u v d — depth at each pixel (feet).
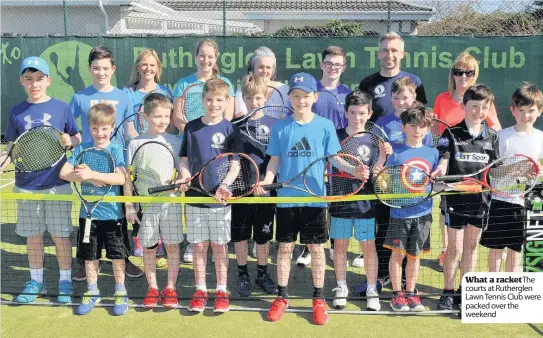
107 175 12.01
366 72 31.48
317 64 31.73
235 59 32.09
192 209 12.39
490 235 12.14
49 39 33.47
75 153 12.64
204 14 62.44
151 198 11.82
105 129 12.36
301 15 62.54
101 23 50.83
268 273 14.84
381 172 11.19
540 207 11.79
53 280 14.17
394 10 51.34
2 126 34.27
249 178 13.24
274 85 15.65
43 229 12.99
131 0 49.75
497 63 31.12
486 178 11.84
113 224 12.48
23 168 12.69
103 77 14.52
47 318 12.03
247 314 12.26
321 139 12.12
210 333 11.33
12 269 14.84
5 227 18.42
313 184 12.09
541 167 11.37
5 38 33.60
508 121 31.53
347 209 12.50
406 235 12.12
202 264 12.66
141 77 15.75
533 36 30.66
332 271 15.01
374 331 11.43
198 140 12.32
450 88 14.40
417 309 12.25
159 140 12.77
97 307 12.59
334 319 12.01
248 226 13.74
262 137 13.69
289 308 12.53
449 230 12.37
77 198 12.18
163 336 11.19
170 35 32.50
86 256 12.43
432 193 12.32
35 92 13.05
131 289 13.71
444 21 39.42
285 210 12.19
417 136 12.05
